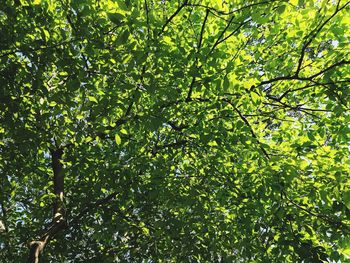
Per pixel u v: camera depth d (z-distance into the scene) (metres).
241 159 8.09
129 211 9.71
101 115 6.56
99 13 6.71
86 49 5.80
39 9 5.95
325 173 7.02
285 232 7.41
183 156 8.85
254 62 9.07
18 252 9.49
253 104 7.73
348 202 6.13
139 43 6.38
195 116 7.69
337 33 7.04
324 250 6.68
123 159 8.48
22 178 9.05
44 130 7.02
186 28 7.97
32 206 10.09
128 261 9.50
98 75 6.90
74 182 9.67
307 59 8.39
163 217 9.08
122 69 6.16
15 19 5.89
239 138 7.28
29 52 5.76
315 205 7.61
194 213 8.30
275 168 7.07
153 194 7.96
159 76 6.59
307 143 7.48
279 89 9.22
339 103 6.80
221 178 8.05
